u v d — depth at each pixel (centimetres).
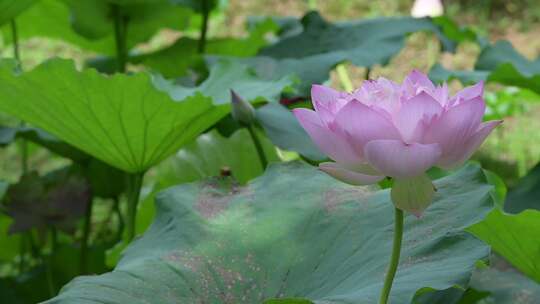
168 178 308
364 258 212
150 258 220
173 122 250
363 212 221
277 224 224
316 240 220
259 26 397
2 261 387
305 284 213
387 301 198
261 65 320
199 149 315
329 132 183
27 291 333
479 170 220
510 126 575
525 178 292
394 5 808
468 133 182
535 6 800
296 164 236
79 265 340
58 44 699
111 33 376
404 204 185
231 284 215
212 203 231
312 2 789
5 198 303
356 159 183
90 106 246
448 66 698
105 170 346
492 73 299
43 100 249
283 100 306
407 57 705
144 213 295
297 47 347
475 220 209
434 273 202
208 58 330
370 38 336
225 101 260
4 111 261
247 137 319
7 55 679
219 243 222
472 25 780
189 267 217
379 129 181
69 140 261
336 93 190
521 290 238
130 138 253
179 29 399
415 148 179
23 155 381
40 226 304
